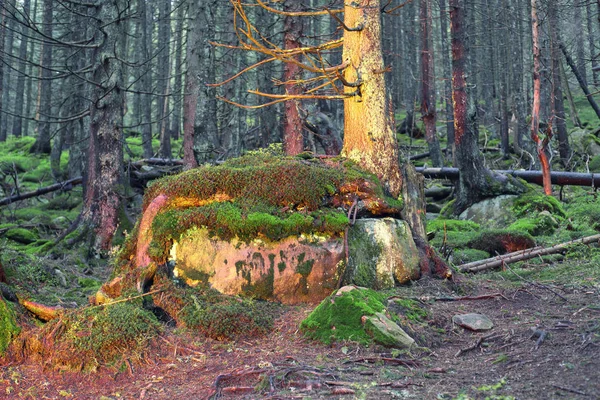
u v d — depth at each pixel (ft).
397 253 19.49
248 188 18.16
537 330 14.06
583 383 10.40
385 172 20.54
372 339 14.19
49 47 75.25
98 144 37.24
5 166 72.33
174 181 18.72
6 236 40.04
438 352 14.16
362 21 20.85
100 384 13.51
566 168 60.29
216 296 16.75
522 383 10.96
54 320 15.64
